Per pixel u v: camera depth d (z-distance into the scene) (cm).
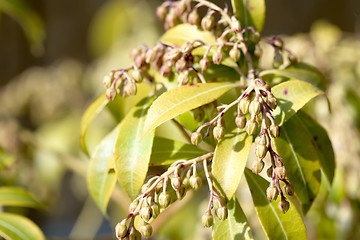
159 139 56
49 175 101
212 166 51
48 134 124
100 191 58
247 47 57
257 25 58
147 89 61
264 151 49
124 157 54
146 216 50
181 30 59
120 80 55
